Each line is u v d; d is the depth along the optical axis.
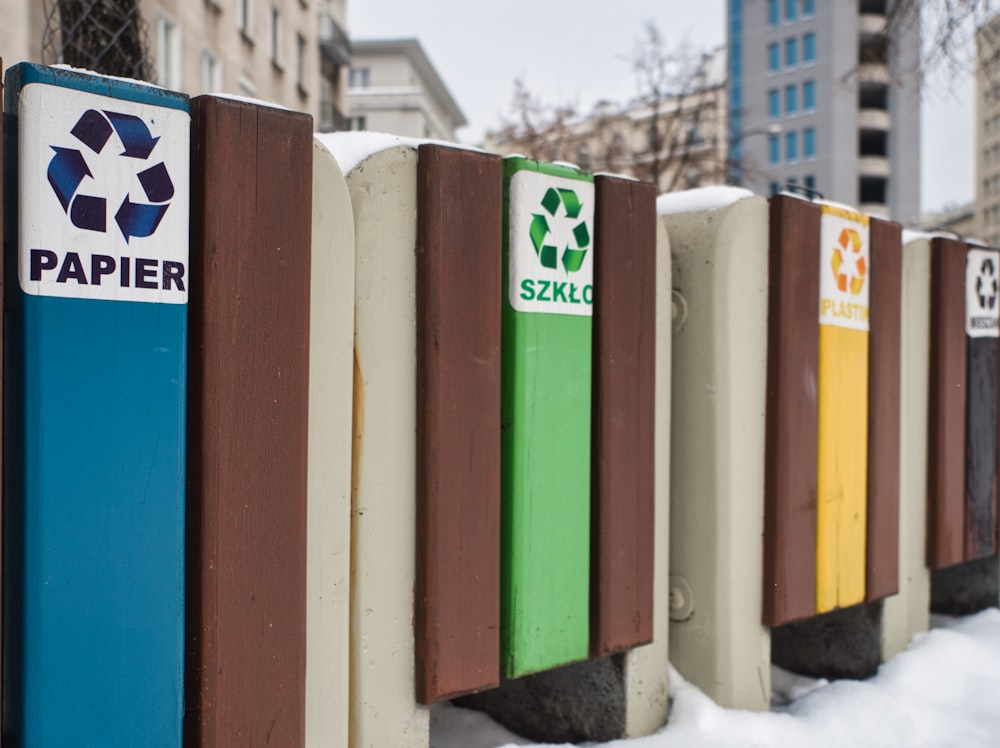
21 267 1.79
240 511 2.07
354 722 2.38
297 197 2.15
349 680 2.37
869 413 3.67
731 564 3.21
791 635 4.06
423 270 2.43
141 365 1.93
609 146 19.55
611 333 2.86
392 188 2.39
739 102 51.72
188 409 2.05
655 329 3.02
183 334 1.99
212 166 2.00
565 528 2.76
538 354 2.68
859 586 3.65
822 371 3.46
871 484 3.68
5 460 1.85
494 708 3.31
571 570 2.78
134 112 1.91
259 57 21.64
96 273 1.87
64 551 1.84
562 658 2.76
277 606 2.14
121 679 1.92
